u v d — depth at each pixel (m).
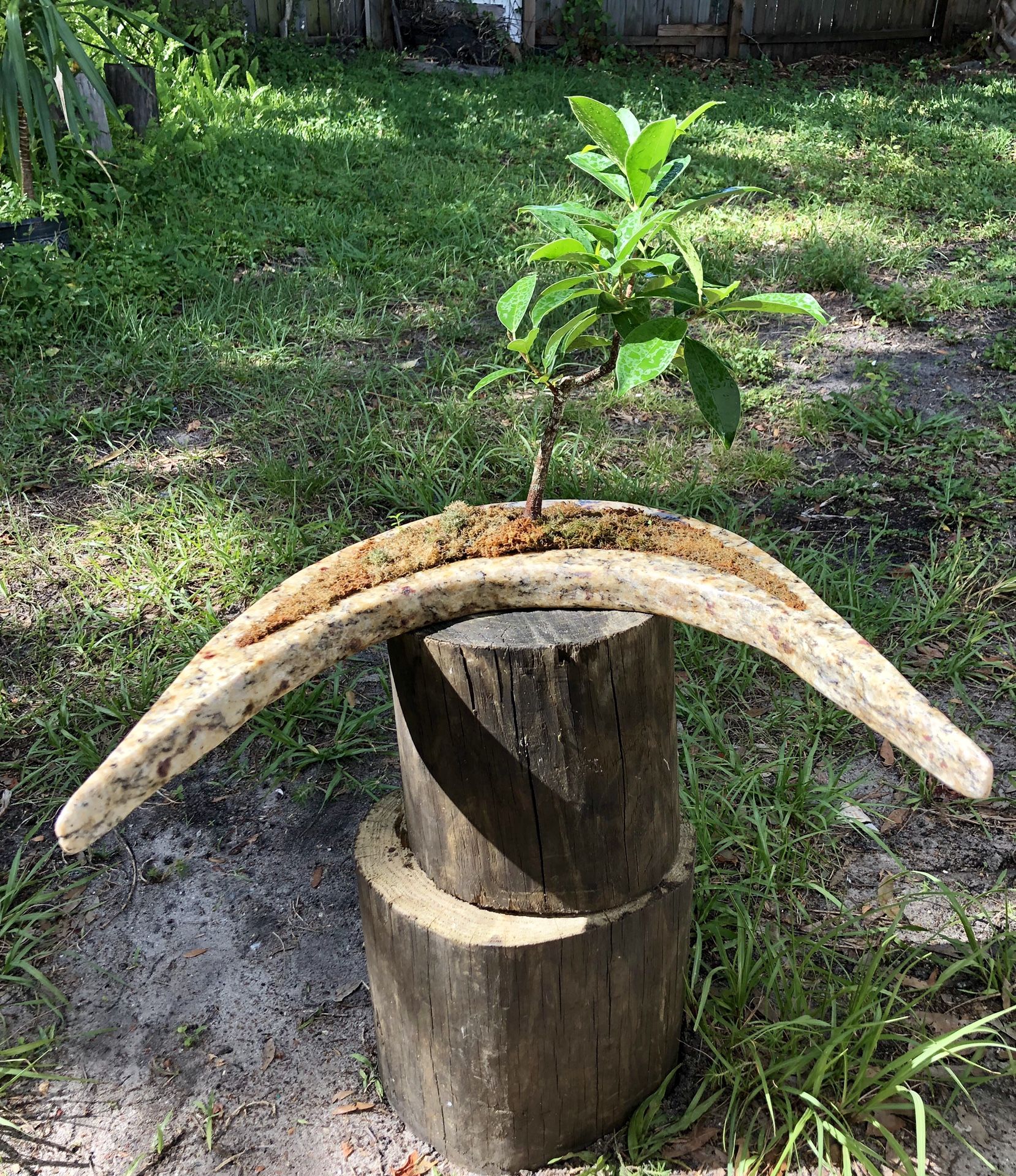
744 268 6.30
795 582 1.66
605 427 4.62
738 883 2.55
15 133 5.63
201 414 4.85
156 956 2.57
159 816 2.98
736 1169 2.01
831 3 13.55
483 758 1.71
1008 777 3.01
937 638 3.54
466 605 1.73
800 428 4.74
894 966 2.41
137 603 3.62
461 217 6.82
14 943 2.56
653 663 1.76
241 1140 2.16
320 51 11.62
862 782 2.98
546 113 9.75
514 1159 2.04
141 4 9.88
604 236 1.62
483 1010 1.83
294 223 6.68
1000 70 13.14
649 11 13.12
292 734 3.19
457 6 12.39
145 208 6.70
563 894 1.82
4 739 3.15
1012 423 4.76
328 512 4.07
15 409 4.72
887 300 5.92
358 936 2.62
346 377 5.12
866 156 8.98
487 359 5.23
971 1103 2.16
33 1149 2.15
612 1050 1.96
